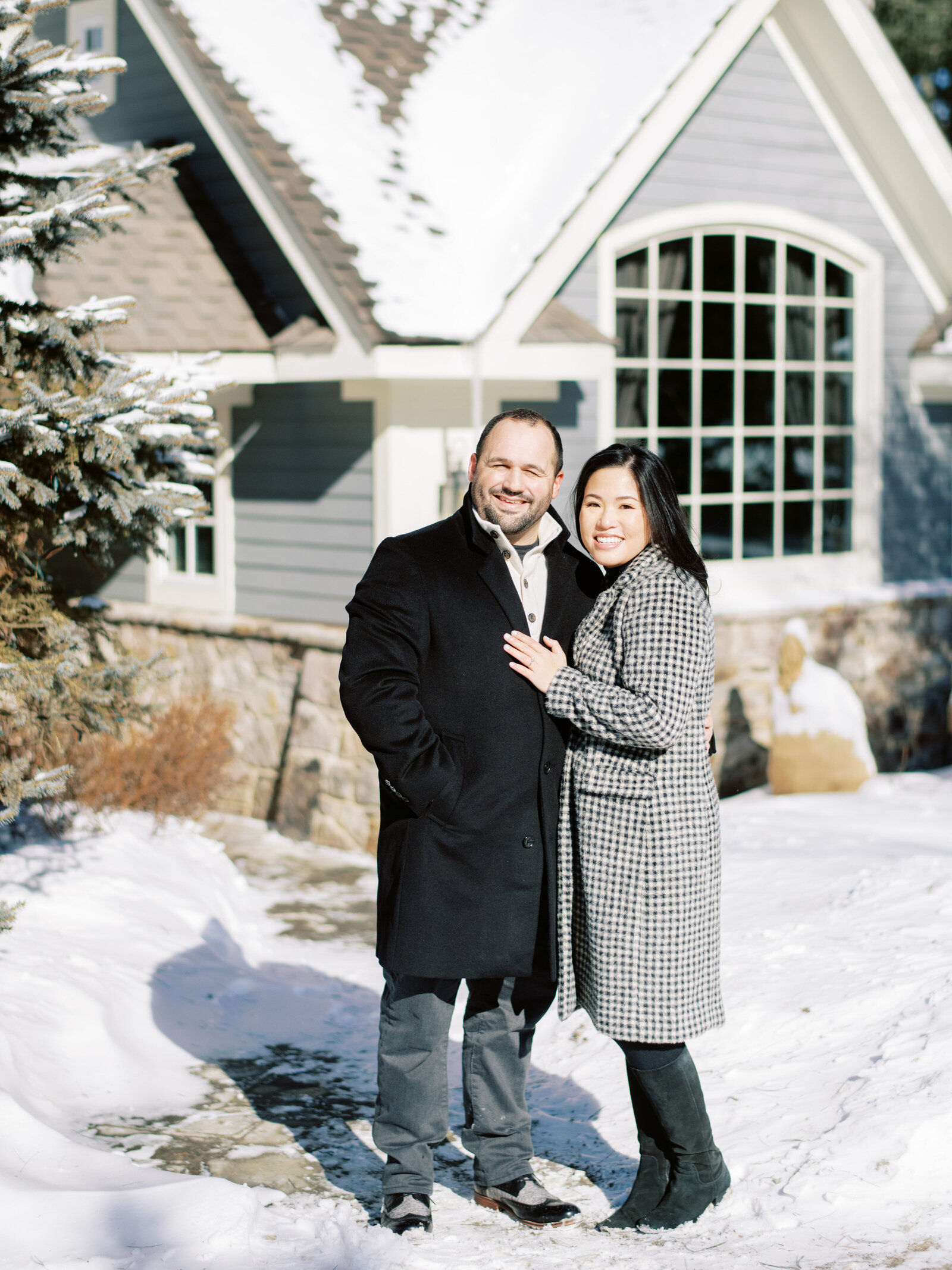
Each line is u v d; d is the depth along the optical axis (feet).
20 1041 14.39
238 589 31.86
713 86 32.50
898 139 34.73
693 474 33.17
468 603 11.55
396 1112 11.60
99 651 18.75
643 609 11.06
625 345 31.76
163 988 17.34
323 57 33.30
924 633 37.04
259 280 31.12
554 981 11.75
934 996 14.30
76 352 17.28
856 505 36.58
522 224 28.73
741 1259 10.44
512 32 37.01
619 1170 12.75
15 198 17.13
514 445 11.54
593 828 11.16
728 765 32.50
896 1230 10.65
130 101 34.35
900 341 36.96
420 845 11.39
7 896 18.51
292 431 30.35
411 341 26.14
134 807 24.44
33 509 17.02
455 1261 10.68
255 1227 11.10
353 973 20.35
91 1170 12.02
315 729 29.48
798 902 19.31
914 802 28.48
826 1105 12.69
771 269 34.40
